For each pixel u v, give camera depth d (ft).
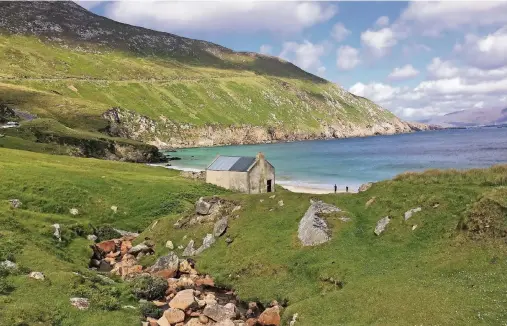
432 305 82.64
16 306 87.04
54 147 434.71
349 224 130.21
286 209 152.56
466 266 93.81
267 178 259.39
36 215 162.20
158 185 237.04
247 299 116.98
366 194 144.56
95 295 102.53
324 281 109.70
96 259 151.33
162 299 116.06
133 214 202.39
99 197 209.15
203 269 137.90
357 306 91.30
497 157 508.12
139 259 153.79
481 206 104.73
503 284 83.41
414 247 109.81
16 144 398.21
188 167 501.56
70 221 169.07
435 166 451.12
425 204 121.49
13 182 200.54
